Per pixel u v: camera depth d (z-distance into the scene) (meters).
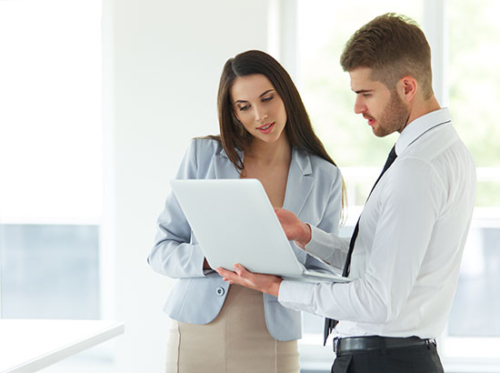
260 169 2.07
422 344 1.52
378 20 1.53
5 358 1.59
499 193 3.21
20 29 3.48
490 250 3.21
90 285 3.46
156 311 3.20
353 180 3.30
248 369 1.94
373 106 1.53
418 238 1.41
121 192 3.21
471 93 3.23
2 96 3.50
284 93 1.99
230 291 1.97
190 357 1.97
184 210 1.62
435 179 1.43
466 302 3.22
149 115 3.19
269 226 1.49
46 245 3.50
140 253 3.20
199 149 2.10
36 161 3.50
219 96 2.01
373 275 1.43
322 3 3.29
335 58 3.30
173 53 3.16
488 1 3.21
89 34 3.43
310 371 3.23
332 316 1.50
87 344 1.79
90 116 3.46
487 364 3.20
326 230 2.10
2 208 3.51
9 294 3.52
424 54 1.50
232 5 3.12
